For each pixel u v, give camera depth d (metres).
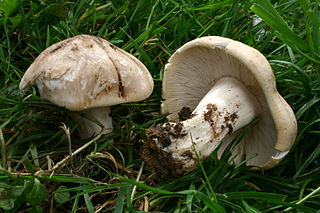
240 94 0.37
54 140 0.38
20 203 0.31
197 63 0.39
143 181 0.36
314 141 0.39
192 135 0.35
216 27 0.48
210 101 0.36
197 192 0.32
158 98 0.43
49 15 0.44
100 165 0.37
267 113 0.38
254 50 0.35
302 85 0.42
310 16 0.40
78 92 0.34
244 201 0.33
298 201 0.34
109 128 0.38
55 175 0.34
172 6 0.50
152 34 0.46
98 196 0.35
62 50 0.35
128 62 0.36
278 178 0.37
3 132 0.37
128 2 0.47
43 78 0.35
